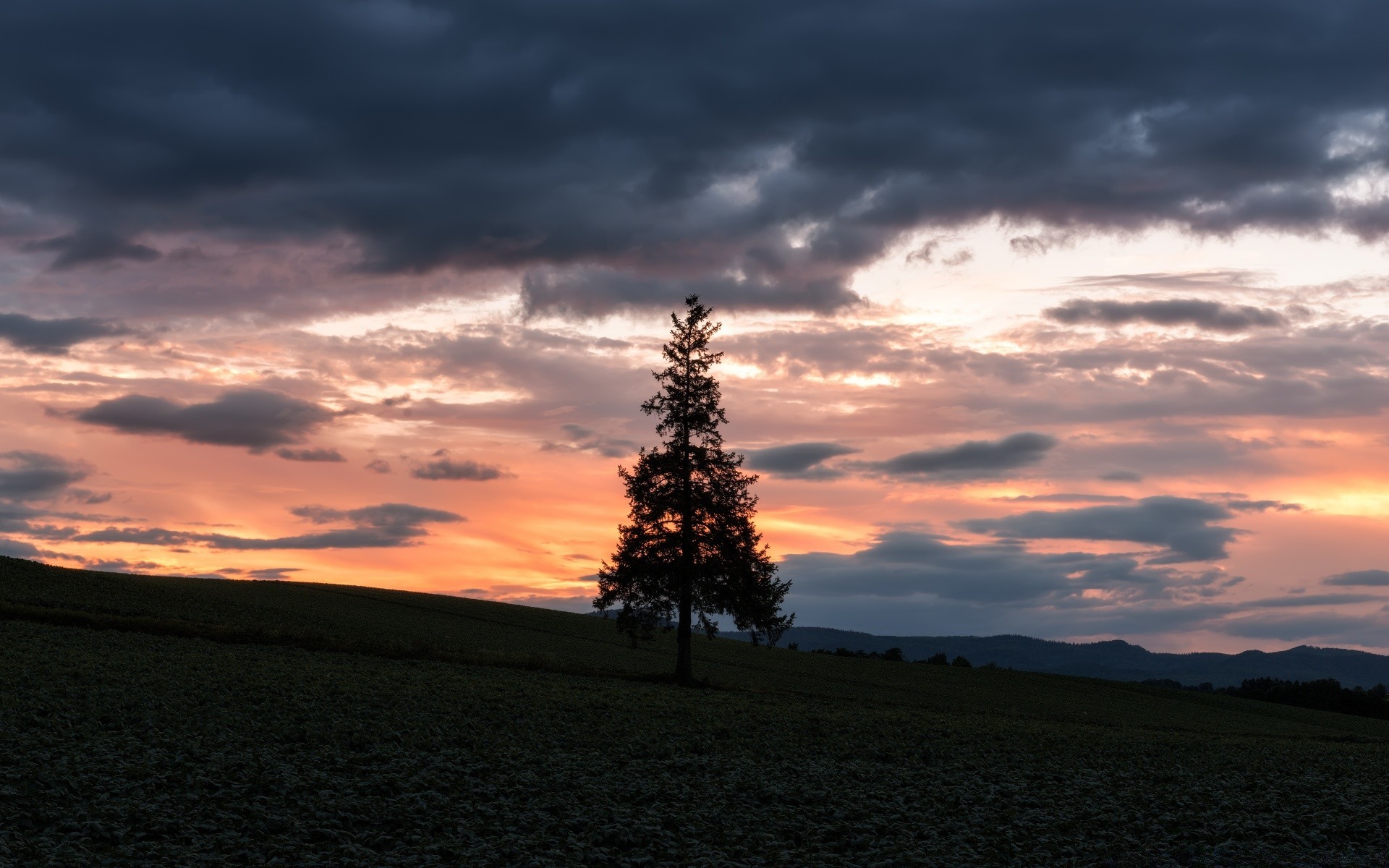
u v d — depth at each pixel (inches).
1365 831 939.3
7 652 1584.6
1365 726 3444.9
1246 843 867.4
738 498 2284.7
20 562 2947.8
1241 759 1605.6
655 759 1195.9
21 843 634.2
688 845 781.9
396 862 673.6
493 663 2229.3
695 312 2338.8
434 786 937.5
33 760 890.1
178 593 2898.6
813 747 1392.7
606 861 720.3
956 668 3927.2
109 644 1814.7
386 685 1615.4
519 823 813.9
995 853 789.9
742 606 2235.5
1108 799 1077.1
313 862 661.9
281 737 1130.0
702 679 2281.0
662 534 2247.8
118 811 730.8
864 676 3201.3
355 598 3580.2
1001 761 1379.2
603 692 1829.5
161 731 1103.6
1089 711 2869.1
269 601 3093.0
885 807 967.6
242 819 756.6
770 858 753.6
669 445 2279.8
